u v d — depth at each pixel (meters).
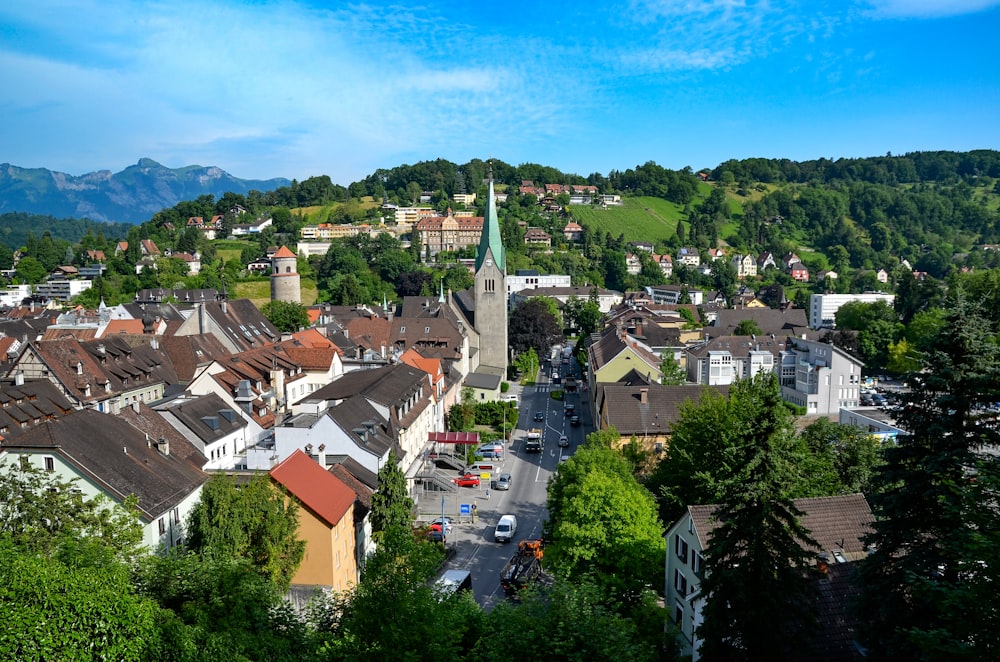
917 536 28.77
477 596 53.12
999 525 23.02
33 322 128.50
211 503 40.84
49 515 38.19
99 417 51.19
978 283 120.62
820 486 51.66
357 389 71.56
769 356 119.50
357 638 26.86
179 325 113.75
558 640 27.69
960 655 20.14
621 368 96.62
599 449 55.16
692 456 54.53
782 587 30.61
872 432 75.94
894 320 154.62
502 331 131.62
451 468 82.12
